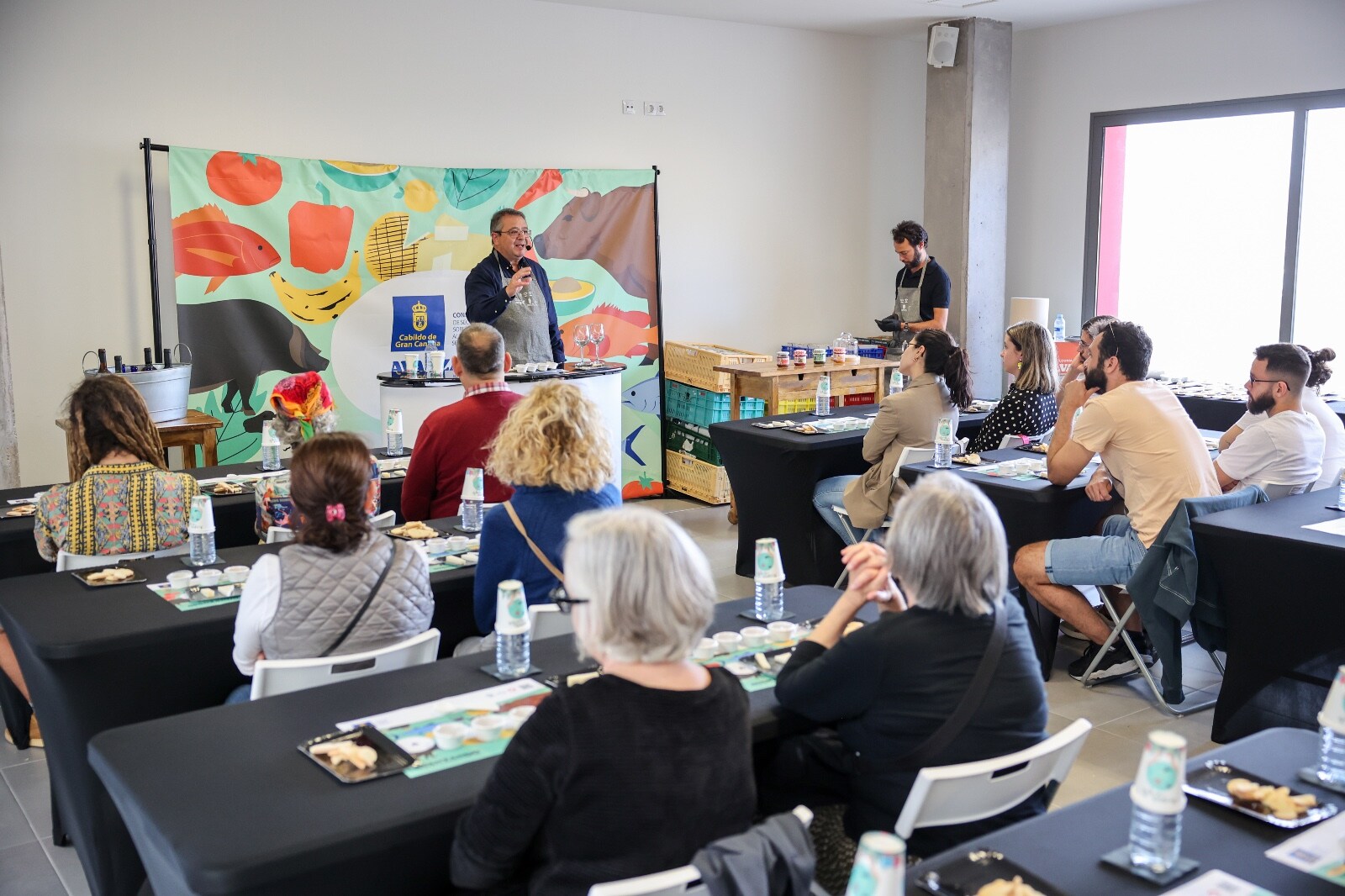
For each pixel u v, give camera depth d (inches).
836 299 320.8
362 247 240.5
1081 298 321.4
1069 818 64.3
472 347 140.4
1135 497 146.4
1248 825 63.1
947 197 315.6
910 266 277.9
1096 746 137.0
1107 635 156.5
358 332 242.4
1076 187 318.3
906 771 74.3
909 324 277.4
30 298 211.9
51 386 215.9
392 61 241.9
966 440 224.5
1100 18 305.7
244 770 68.4
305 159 232.5
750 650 90.7
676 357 277.0
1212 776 68.9
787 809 83.0
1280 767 70.8
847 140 315.3
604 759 57.6
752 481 205.9
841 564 200.5
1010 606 78.2
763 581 98.9
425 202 246.2
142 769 68.6
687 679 60.8
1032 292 332.8
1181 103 293.4
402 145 245.4
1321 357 190.9
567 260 265.3
